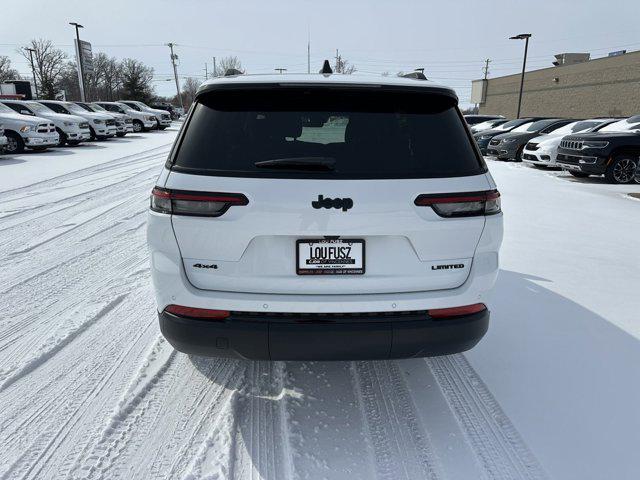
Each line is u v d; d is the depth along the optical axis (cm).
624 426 240
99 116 2152
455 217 216
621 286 428
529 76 4559
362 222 207
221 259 212
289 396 265
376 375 288
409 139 221
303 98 225
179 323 218
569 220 689
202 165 212
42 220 676
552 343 323
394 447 225
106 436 232
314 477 206
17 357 304
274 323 212
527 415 248
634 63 3180
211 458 217
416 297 216
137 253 526
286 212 205
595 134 1085
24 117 1594
